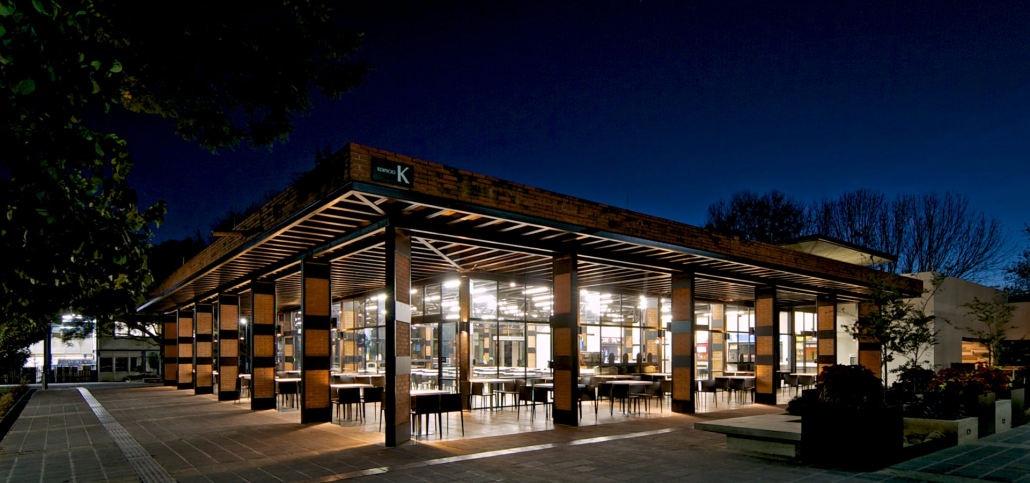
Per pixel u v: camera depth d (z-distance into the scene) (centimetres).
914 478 676
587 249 1188
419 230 948
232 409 1512
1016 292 3092
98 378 3853
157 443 959
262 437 1006
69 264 300
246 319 2727
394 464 770
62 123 274
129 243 313
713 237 1302
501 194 910
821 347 1889
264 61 476
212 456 839
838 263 1670
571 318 1144
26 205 259
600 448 881
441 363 1526
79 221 280
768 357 1639
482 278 1501
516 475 705
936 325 2148
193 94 477
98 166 307
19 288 303
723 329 2352
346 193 764
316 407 1202
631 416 1301
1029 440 939
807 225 3600
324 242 1113
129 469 756
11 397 1697
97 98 294
